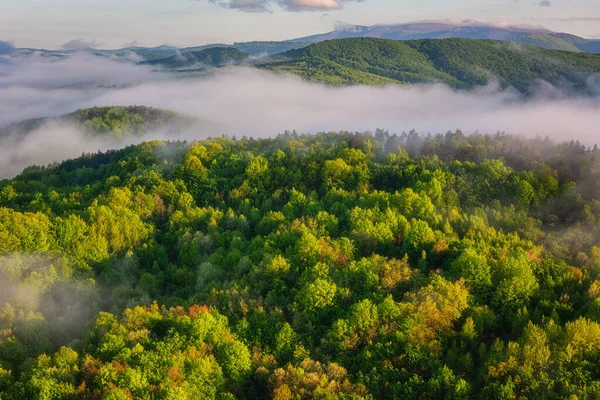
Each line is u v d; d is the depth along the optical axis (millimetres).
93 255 114750
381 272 92750
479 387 70000
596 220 124938
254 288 92875
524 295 86375
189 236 122188
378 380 71062
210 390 69125
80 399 66875
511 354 71188
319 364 72562
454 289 84500
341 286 90438
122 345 75000
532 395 66500
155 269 114750
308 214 129250
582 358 70500
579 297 86312
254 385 73312
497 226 120062
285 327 78625
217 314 83062
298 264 99812
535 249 100812
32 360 75500
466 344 78688
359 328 79188
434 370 72125
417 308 80812
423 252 100625
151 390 66375
